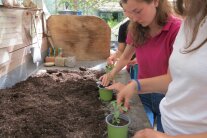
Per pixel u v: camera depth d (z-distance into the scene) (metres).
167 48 1.21
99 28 2.41
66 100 1.37
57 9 3.20
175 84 0.70
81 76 1.88
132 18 1.14
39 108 1.23
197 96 0.62
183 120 0.67
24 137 0.95
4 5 1.35
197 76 0.59
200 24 0.60
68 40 2.42
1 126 1.01
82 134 1.00
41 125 1.04
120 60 1.53
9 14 1.46
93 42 2.45
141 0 1.04
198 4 0.57
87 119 1.14
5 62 1.45
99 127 1.06
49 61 2.25
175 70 0.69
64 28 2.38
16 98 1.34
